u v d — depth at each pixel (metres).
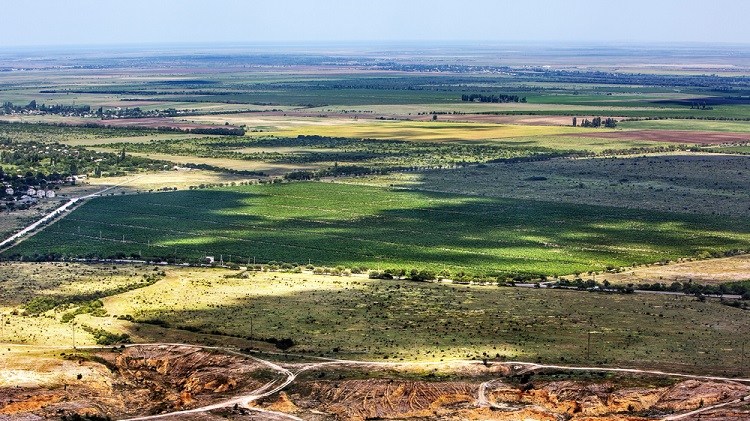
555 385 158.88
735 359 174.62
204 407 153.50
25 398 152.88
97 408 152.50
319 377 163.25
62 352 174.25
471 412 150.12
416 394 155.75
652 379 162.25
